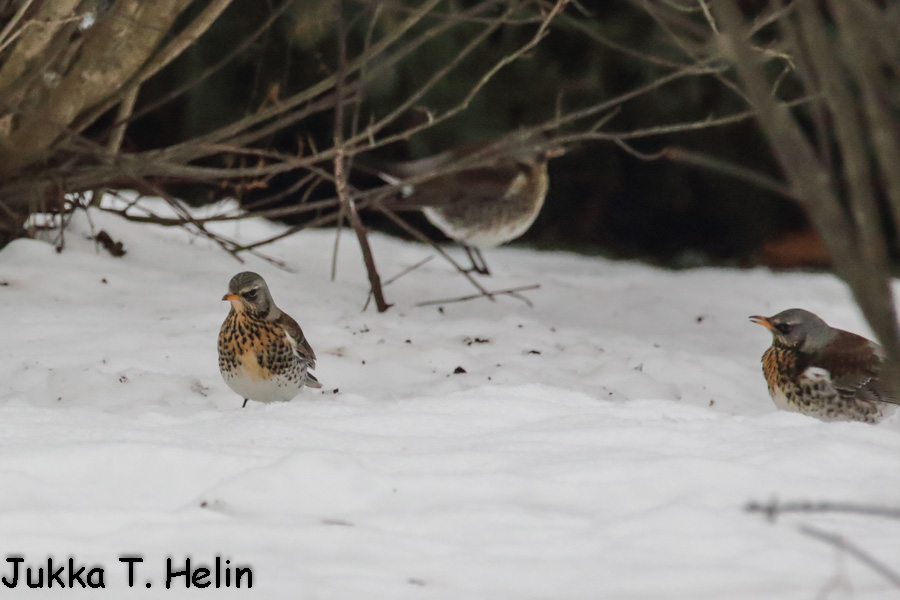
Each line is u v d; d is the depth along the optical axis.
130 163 14.13
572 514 6.56
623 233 27.88
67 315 12.75
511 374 12.07
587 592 5.38
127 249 15.69
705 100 25.55
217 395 10.83
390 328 13.77
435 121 13.41
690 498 6.66
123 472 6.87
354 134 13.95
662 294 17.47
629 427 8.31
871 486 6.96
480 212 17.06
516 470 7.26
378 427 8.48
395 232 26.98
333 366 12.09
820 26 4.23
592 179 27.27
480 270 17.92
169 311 13.33
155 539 5.89
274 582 5.36
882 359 10.55
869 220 4.34
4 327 12.19
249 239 18.64
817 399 10.65
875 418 10.66
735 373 13.35
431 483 6.85
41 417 8.25
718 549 5.91
